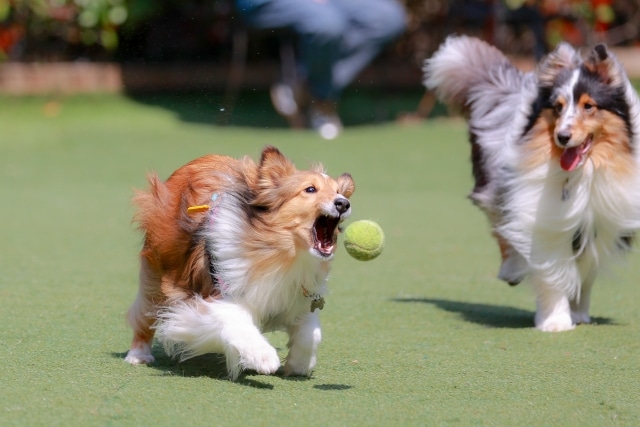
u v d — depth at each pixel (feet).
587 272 36.83
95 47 99.71
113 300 38.14
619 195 35.04
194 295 27.45
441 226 57.98
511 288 43.57
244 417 23.95
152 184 29.35
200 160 30.35
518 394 26.86
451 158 80.59
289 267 26.66
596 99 34.27
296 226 26.25
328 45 85.56
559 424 24.13
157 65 99.60
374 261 48.85
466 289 43.14
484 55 43.27
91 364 28.78
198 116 95.40
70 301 37.68
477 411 25.11
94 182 71.77
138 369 28.45
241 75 99.09
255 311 27.04
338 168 75.82
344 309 38.40
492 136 40.22
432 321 36.68
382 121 96.43
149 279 29.12
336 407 25.13
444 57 43.39
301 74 89.40
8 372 27.48
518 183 36.17
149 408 24.43
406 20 96.78
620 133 34.71
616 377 28.78
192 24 99.71
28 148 83.61
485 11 102.37
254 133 89.56
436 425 23.82
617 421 24.47
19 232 54.03
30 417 23.40
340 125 92.89
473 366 29.96
